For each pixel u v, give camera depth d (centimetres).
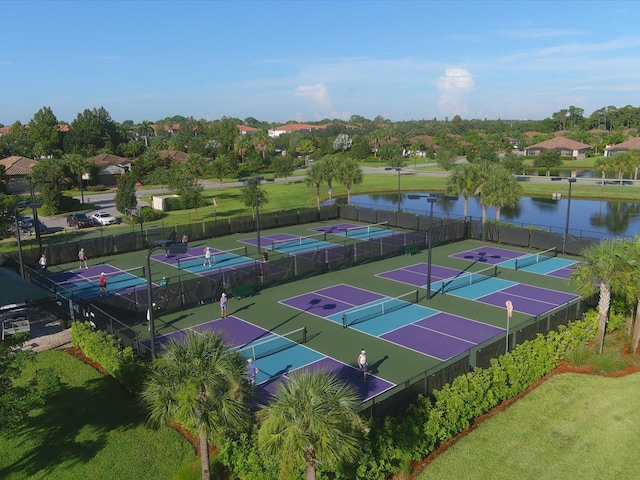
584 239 3950
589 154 14000
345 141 14762
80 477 1401
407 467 1434
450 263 3866
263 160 12269
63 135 13025
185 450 1525
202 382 1195
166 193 8056
